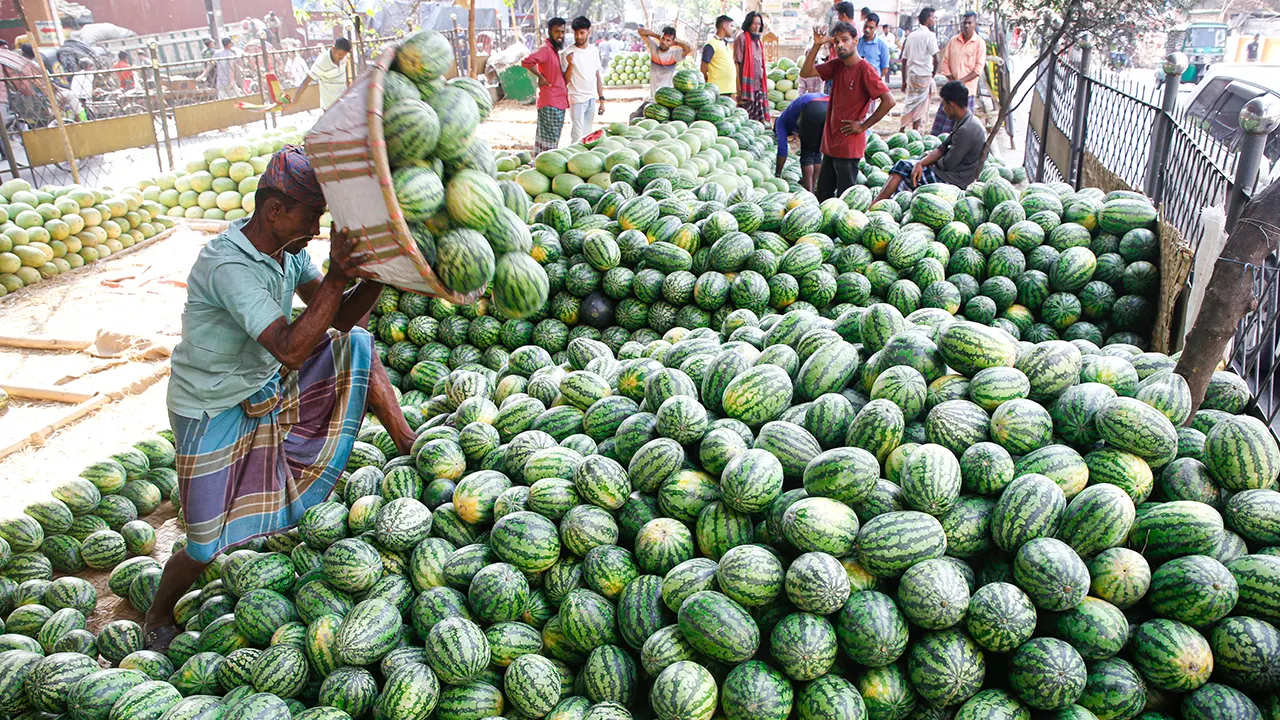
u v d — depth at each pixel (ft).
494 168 9.50
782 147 40.24
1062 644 9.07
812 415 11.93
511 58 76.13
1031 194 20.67
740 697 9.21
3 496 20.25
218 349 11.05
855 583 9.77
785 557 10.57
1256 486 10.00
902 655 9.64
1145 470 10.37
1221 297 11.63
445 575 11.63
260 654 10.98
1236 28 87.76
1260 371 16.47
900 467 10.77
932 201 20.43
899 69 78.18
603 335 20.49
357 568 11.51
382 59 8.23
